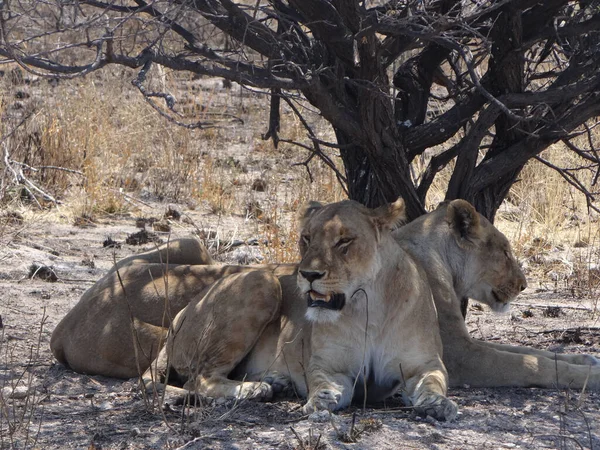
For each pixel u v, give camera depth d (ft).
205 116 77.71
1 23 28.94
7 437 24.54
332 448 23.61
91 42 30.37
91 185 61.41
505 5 33.99
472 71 31.83
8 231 53.26
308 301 27.27
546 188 61.57
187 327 30.12
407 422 26.05
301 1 32.76
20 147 64.23
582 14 36.42
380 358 28.63
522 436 25.09
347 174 39.09
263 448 23.61
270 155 75.77
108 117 72.69
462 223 32.96
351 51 33.71
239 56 32.86
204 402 27.99
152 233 54.90
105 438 24.56
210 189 65.26
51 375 31.45
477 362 30.83
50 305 40.75
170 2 32.83
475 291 33.76
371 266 27.48
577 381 30.32
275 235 49.75
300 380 29.35
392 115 34.94
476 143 35.83
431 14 34.50
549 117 36.91
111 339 31.09
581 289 46.91
